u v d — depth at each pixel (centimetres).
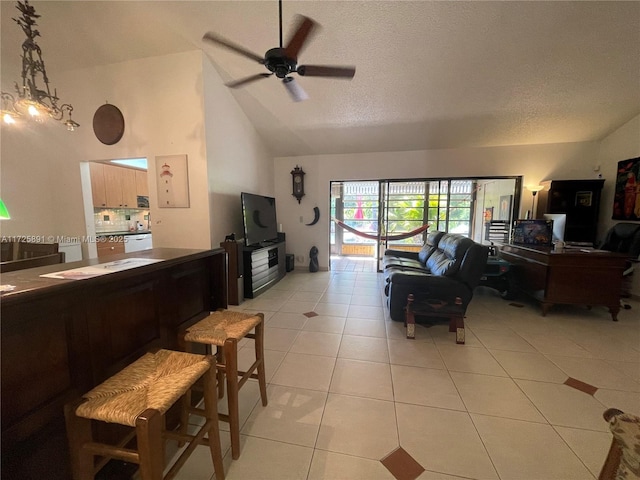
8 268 169
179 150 326
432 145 463
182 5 252
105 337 111
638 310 320
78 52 314
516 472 121
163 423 128
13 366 81
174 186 332
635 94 322
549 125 389
